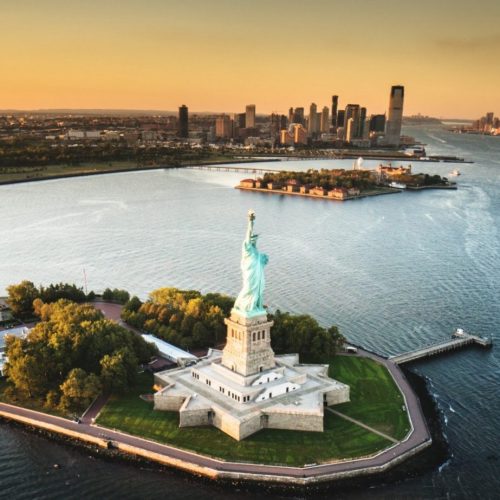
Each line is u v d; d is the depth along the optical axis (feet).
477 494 513.45
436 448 571.28
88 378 619.26
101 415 603.26
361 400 645.10
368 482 520.42
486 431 610.24
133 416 602.03
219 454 542.98
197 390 628.28
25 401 629.51
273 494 504.02
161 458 539.29
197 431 579.89
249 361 623.36
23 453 554.46
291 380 636.48
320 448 555.28
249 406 593.83
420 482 524.52
